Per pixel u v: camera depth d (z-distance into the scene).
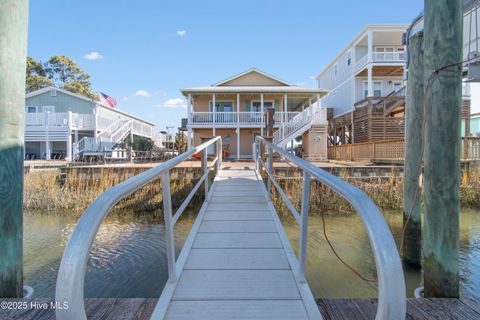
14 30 2.27
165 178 2.06
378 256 0.88
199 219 3.84
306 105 19.66
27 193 7.72
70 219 6.78
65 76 31.28
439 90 2.15
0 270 2.14
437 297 2.11
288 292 2.13
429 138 2.21
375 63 16.72
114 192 1.10
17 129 2.27
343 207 6.80
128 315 1.83
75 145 14.85
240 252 2.84
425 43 2.27
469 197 7.21
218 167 7.55
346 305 1.94
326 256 4.47
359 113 17.44
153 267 4.22
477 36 4.30
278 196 6.87
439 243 2.13
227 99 18.09
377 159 12.02
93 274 4.00
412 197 3.78
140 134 23.67
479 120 20.55
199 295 2.08
